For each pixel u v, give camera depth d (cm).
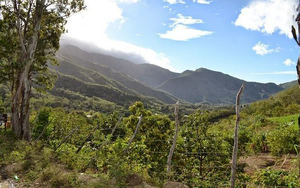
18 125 1903
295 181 902
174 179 1040
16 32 2098
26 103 1934
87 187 791
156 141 1298
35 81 2233
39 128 2030
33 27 2052
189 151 1205
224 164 1167
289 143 1673
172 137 1266
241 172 1167
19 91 1931
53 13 2198
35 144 1395
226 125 3834
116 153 1079
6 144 1372
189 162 1193
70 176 866
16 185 831
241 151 1430
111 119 1683
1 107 2272
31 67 2080
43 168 976
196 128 1237
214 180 1055
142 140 1315
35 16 1998
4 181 862
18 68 1912
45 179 871
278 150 1733
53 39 2300
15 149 1277
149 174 1047
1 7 1989
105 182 822
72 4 2120
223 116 6322
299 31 296
